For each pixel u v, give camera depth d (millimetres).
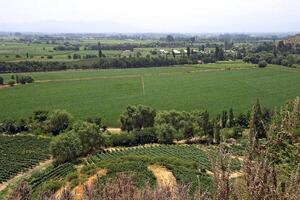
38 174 56125
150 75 152625
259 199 6582
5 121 89125
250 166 6984
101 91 124812
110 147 75062
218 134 75750
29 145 76688
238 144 59156
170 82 138500
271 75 149000
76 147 63562
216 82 137750
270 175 6828
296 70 159250
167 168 40094
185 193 8414
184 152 67125
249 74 151500
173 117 81125
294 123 7770
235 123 83688
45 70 164000
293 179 6734
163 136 78000
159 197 8945
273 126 7762
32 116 93875
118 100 113938
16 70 157625
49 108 104812
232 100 113000
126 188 9711
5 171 59781
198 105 108625
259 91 123375
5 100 112938
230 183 7070
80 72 160625
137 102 111875
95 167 37188
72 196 11336
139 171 37625
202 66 174125
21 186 10828
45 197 11305
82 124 70312
